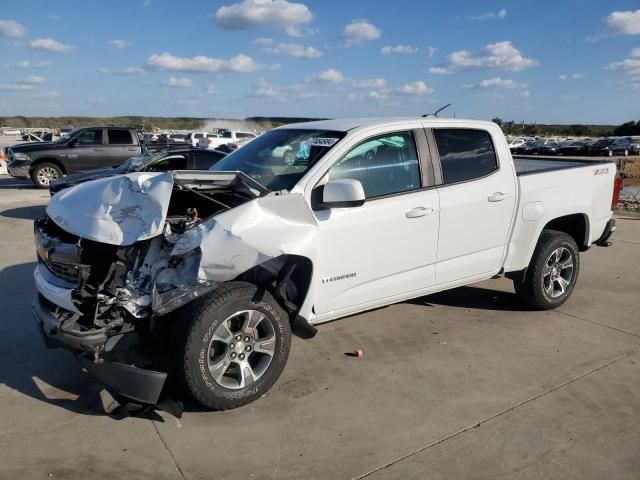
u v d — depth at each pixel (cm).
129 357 338
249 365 353
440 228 440
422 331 482
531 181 504
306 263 371
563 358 430
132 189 348
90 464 292
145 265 332
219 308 326
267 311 348
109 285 323
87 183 396
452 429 329
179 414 324
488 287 611
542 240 518
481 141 478
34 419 334
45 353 428
